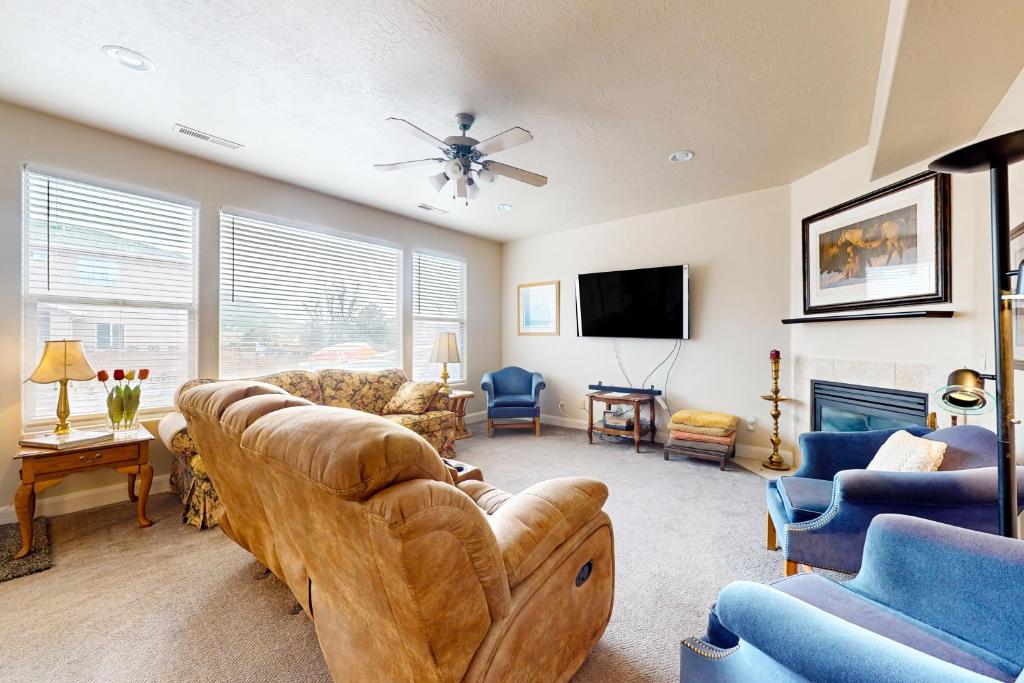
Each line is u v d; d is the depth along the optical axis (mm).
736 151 3115
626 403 4465
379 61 2139
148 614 1721
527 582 1112
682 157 3217
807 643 729
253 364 3643
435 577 831
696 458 3980
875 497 1537
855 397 3076
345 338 4328
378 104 2529
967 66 1632
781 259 3844
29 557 2129
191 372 3279
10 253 2545
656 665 1464
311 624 1668
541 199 4195
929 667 625
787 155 3176
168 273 3166
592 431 4602
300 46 2031
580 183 3756
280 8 1796
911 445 1764
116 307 2949
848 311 3135
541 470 3609
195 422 1602
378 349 4629
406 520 756
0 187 2510
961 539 1021
